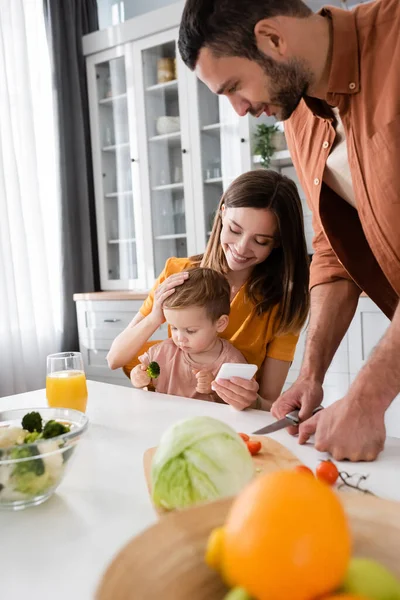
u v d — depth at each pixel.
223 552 0.37
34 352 2.83
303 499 0.34
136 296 2.82
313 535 0.33
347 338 2.36
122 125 3.20
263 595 0.34
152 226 3.15
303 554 0.33
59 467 0.67
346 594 0.34
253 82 0.94
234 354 1.46
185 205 3.03
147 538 0.41
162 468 0.58
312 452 0.84
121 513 0.65
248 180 1.38
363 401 0.82
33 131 2.84
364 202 1.07
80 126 3.12
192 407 1.13
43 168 3.00
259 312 1.50
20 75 2.80
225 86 0.96
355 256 1.24
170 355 1.50
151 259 3.16
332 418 0.84
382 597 0.34
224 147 2.90
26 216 2.87
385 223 1.04
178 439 0.58
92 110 3.22
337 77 0.96
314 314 1.25
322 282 1.28
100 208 3.26
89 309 3.00
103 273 3.29
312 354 1.17
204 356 1.46
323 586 0.33
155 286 1.71
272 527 0.33
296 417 0.96
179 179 3.08
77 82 3.10
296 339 1.53
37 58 2.92
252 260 1.43
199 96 2.94
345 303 1.25
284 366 1.52
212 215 3.02
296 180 2.91
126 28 3.03
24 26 2.79
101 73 3.22
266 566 0.33
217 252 1.59
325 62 0.96
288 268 1.42
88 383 1.41
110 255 3.30
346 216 1.24
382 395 0.82
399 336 0.83
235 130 2.85
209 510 0.45
